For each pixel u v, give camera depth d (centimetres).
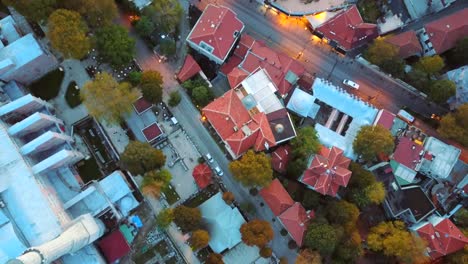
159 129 10031
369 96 11512
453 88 10625
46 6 9062
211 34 10300
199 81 10606
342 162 10081
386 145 10225
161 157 9450
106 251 9419
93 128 10356
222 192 10319
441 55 11500
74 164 10031
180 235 10038
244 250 10038
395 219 10819
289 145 10425
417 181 11256
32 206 8400
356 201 10244
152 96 9812
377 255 10706
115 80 9962
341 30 11012
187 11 11250
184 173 10294
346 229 9838
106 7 9531
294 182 10581
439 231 10106
